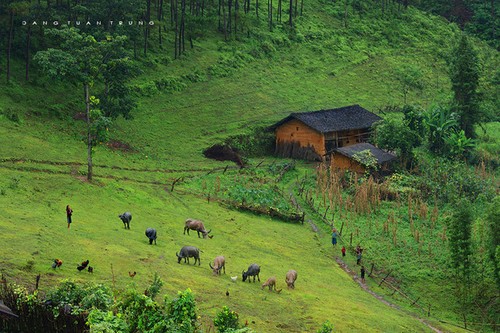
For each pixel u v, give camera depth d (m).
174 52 115.44
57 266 40.47
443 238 66.38
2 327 30.94
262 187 78.31
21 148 72.81
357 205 73.56
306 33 135.88
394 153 92.12
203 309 39.66
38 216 52.00
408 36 145.25
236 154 90.69
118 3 99.31
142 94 101.75
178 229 59.34
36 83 91.56
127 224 55.62
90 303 31.30
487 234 60.88
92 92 94.12
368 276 58.84
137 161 81.12
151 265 45.56
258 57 123.31
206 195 72.75
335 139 95.62
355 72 128.12
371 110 115.31
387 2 157.88
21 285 36.16
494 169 98.94
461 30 158.38
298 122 96.19
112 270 41.72
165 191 71.69
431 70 136.00
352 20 145.75
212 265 49.62
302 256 60.06
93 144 67.00
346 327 42.34
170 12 127.25
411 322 48.09
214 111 103.62
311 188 81.69
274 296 45.53
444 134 99.81
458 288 57.69
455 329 49.47
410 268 61.03
